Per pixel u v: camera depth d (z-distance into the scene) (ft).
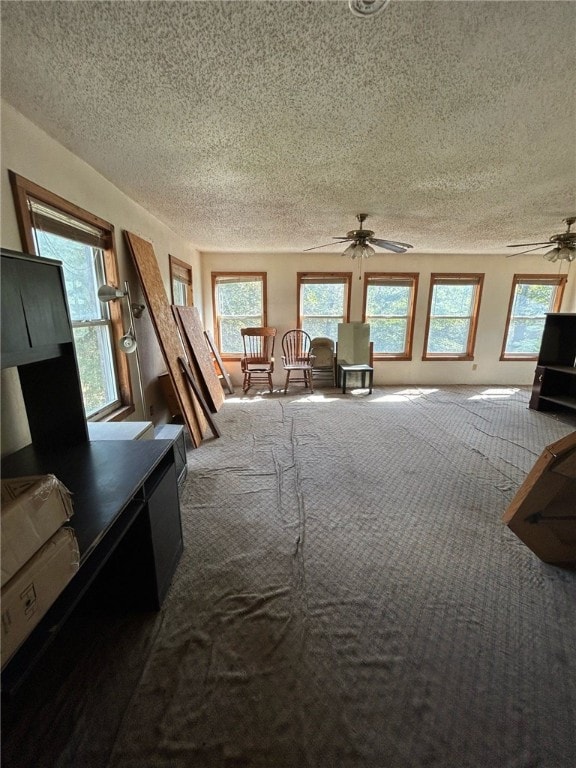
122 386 8.59
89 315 7.46
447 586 4.96
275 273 16.96
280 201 9.32
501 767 2.93
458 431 11.47
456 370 18.53
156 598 4.44
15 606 2.13
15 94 4.65
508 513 5.30
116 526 3.72
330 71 4.29
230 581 5.01
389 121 5.47
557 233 12.76
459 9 3.42
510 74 4.35
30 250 5.29
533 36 3.73
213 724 3.23
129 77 4.35
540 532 5.20
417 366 18.42
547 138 6.02
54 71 4.21
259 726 3.22
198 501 7.16
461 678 3.67
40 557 2.35
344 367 16.52
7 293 3.63
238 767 2.92
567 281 17.60
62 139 5.90
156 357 10.74
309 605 4.60
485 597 4.76
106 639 4.09
